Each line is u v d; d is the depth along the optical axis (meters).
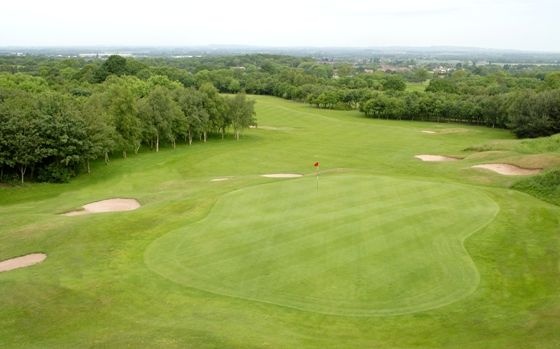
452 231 31.48
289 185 43.03
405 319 21.23
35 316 21.91
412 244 29.11
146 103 76.19
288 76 196.88
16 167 59.72
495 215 35.03
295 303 22.52
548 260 27.59
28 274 26.28
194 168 65.00
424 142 86.25
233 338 19.38
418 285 24.22
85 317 21.72
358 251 27.98
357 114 139.38
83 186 56.69
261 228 31.77
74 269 26.83
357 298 22.94
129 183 57.00
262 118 124.56
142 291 23.92
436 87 151.88
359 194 39.66
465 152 70.75
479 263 27.03
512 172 52.47
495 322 20.64
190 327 20.34
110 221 34.38
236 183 47.16
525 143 68.56
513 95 106.44
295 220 33.19
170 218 34.81
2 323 21.41
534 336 18.84
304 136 94.69
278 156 73.25
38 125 57.38
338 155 74.00
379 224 32.28
